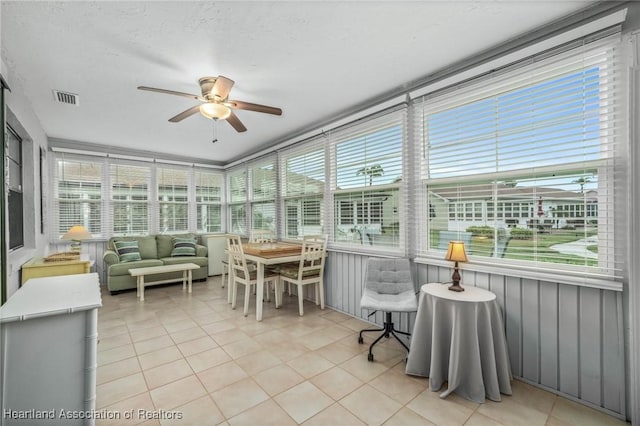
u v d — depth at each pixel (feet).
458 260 6.91
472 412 5.75
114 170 16.93
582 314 5.96
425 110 8.84
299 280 11.14
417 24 6.27
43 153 13.17
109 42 6.70
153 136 14.64
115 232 16.92
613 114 5.69
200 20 5.99
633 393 5.29
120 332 9.54
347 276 11.30
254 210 17.85
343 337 9.21
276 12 5.79
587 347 5.90
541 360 6.48
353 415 5.66
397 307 7.41
